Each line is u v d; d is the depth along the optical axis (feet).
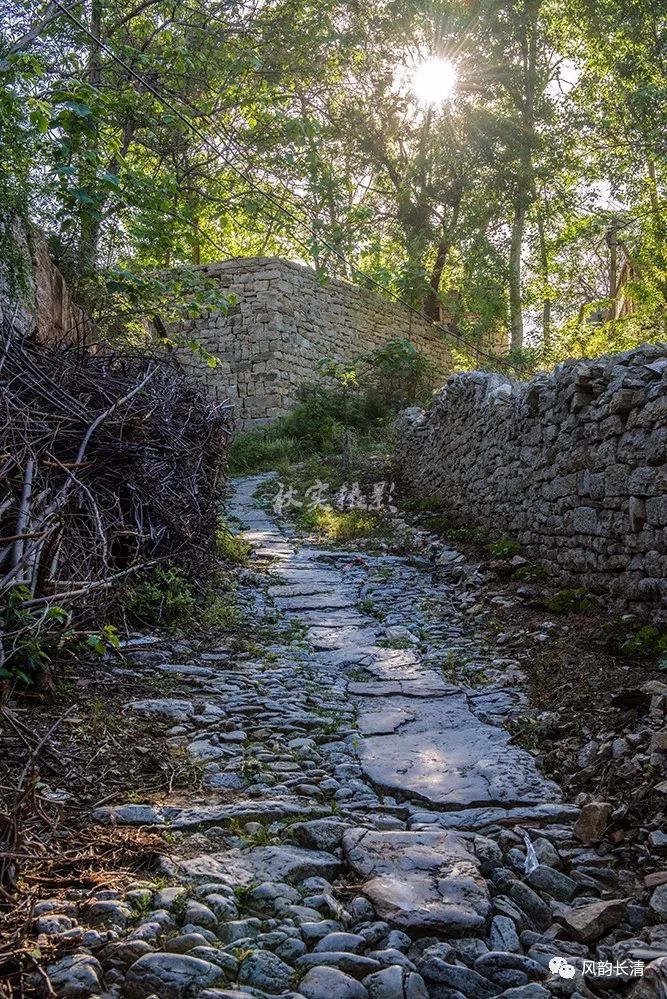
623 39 74.74
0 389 19.27
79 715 15.51
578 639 19.54
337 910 10.50
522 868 11.73
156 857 11.39
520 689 18.49
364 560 32.91
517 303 79.82
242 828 12.48
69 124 29.04
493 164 76.59
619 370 20.72
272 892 10.68
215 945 9.67
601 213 77.41
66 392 20.92
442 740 16.28
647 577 18.92
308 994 8.96
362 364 75.46
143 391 23.84
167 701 16.98
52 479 19.21
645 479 18.74
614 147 78.43
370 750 15.87
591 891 11.39
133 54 36.73
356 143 80.48
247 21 46.06
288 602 27.20
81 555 18.80
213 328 69.97
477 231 78.89
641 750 14.14
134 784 13.62
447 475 38.65
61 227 35.01
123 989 8.90
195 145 50.85
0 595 15.20
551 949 10.21
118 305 37.35
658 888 11.02
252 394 68.03
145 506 22.85
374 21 73.00
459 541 32.65
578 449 22.65
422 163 78.48
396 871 11.35
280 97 49.08
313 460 54.34
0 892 9.96
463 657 21.04
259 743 15.80
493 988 9.45
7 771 13.07
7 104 25.62
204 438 26.73
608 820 12.69
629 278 79.20
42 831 11.62
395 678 19.95
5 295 24.32
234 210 53.72
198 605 24.34
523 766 14.82
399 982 9.22
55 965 9.09
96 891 10.50
